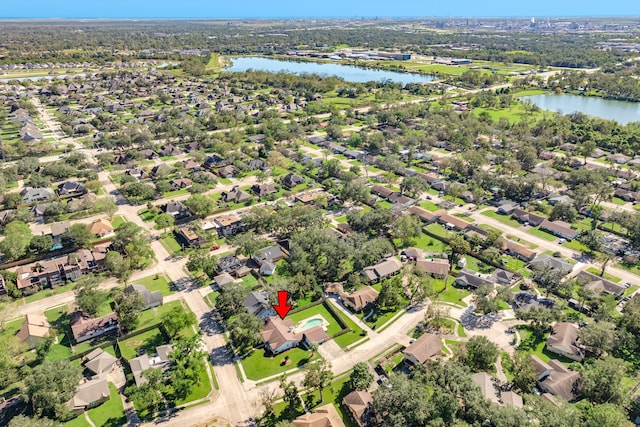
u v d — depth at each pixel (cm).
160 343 12569
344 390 10844
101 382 10812
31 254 16888
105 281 15562
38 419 9812
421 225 18412
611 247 17138
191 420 10081
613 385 10062
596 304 13412
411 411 9119
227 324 12900
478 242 17350
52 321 13512
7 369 11138
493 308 13038
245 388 10969
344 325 13138
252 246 16400
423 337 12019
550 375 10856
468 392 9456
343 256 15538
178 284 15362
